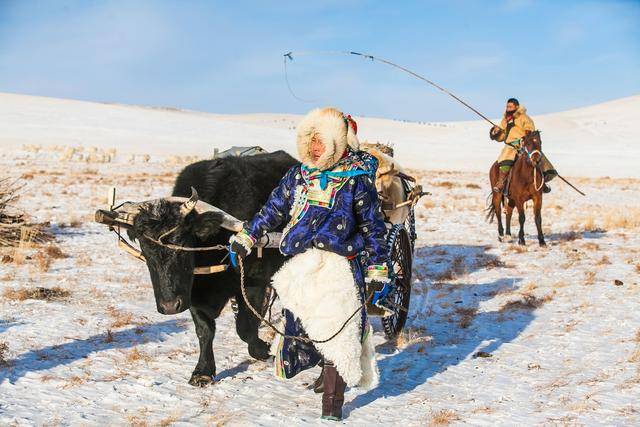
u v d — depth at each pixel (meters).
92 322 8.07
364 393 6.09
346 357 5.11
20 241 12.72
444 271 11.88
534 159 14.28
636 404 5.68
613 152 89.38
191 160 48.78
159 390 5.96
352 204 5.14
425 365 6.96
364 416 5.49
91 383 6.05
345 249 5.10
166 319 8.39
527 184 14.45
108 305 8.92
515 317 8.83
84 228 16.03
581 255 13.23
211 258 6.05
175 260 5.46
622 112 175.75
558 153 84.75
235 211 6.32
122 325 8.02
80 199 22.48
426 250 14.20
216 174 6.37
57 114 92.38
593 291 10.11
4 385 5.89
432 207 22.98
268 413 5.51
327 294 5.07
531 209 23.48
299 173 5.29
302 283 5.11
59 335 7.48
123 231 15.64
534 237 16.12
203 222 5.45
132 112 103.75
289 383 6.34
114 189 5.84
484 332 8.19
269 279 6.55
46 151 51.03
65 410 5.41
